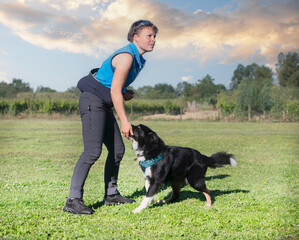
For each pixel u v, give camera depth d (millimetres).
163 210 3619
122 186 5012
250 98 24516
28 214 3275
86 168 3500
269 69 54438
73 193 3457
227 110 26000
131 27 3562
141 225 3049
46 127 17969
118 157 3852
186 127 19266
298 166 6918
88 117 3486
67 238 2680
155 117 27078
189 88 38781
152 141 3719
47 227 2898
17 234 2691
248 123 23141
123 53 3375
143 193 4574
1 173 5914
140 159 3758
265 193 4504
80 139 12352
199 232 2850
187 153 4008
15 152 8852
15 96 25922
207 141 11703
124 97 3875
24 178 5477
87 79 3594
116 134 3803
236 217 3264
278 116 24250
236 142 11422
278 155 8555
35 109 25438
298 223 3057
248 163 7332
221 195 4391
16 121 22234
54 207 3633
